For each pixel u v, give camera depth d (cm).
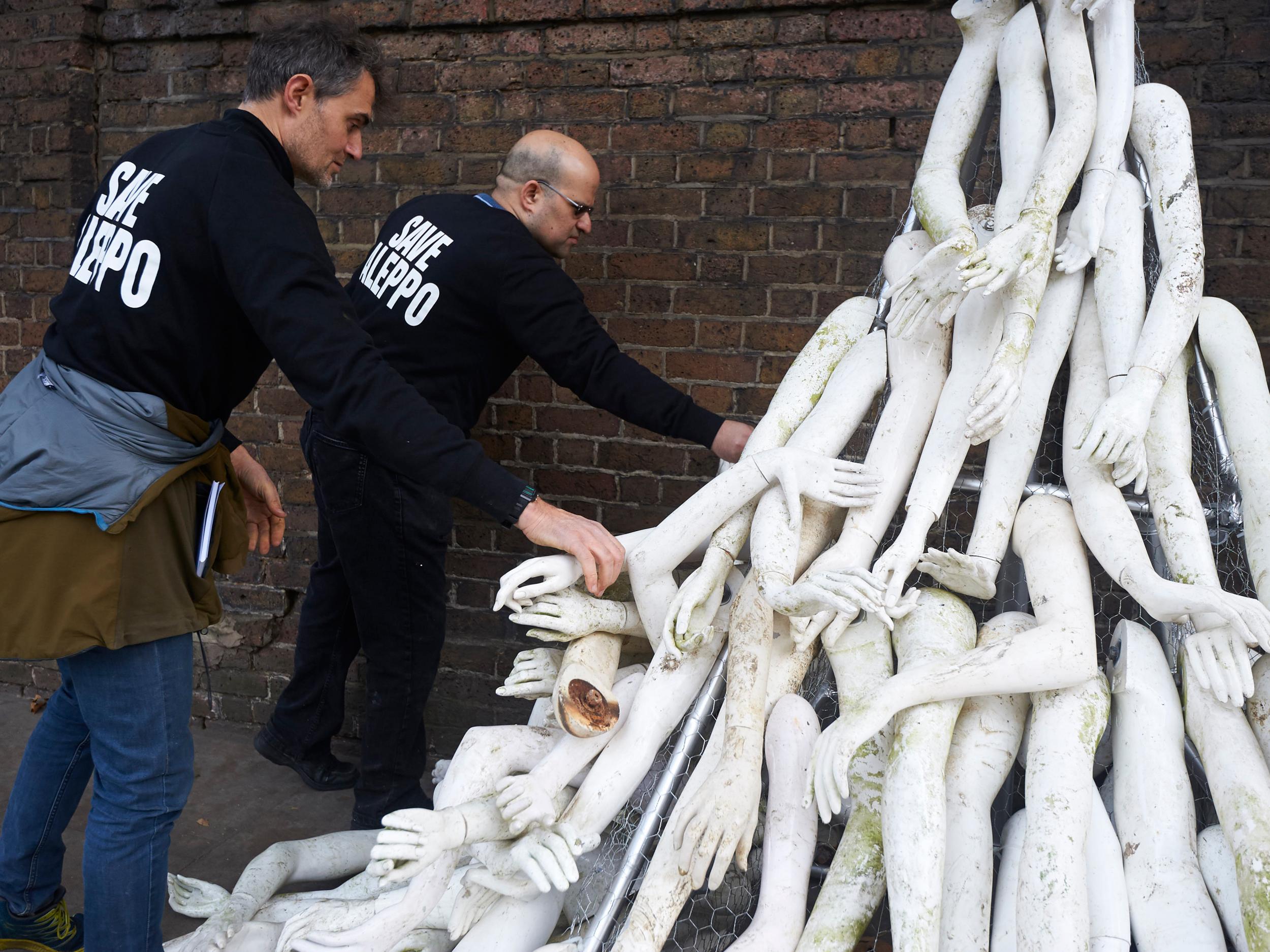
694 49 254
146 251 147
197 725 308
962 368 168
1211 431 178
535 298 218
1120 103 175
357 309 230
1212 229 225
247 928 176
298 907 189
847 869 148
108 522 145
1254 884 129
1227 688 141
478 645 286
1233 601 139
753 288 256
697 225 258
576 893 165
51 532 144
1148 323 165
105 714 154
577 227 236
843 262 249
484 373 229
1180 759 149
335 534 225
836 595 141
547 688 163
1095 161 174
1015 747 152
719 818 138
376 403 149
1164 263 170
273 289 146
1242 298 225
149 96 301
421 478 152
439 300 219
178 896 199
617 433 271
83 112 303
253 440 299
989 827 147
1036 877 135
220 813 253
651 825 155
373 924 142
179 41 296
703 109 254
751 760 147
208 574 164
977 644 159
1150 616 181
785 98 249
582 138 263
